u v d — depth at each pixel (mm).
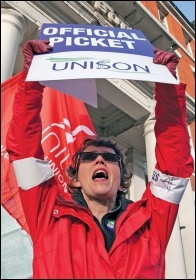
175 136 2176
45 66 2125
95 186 2180
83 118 6070
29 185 2094
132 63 2227
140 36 2656
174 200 2129
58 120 5805
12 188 4867
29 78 2010
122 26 10172
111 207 2250
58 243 1873
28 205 2080
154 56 2359
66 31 2588
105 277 1665
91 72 2051
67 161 5363
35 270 1806
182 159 2170
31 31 7871
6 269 4699
